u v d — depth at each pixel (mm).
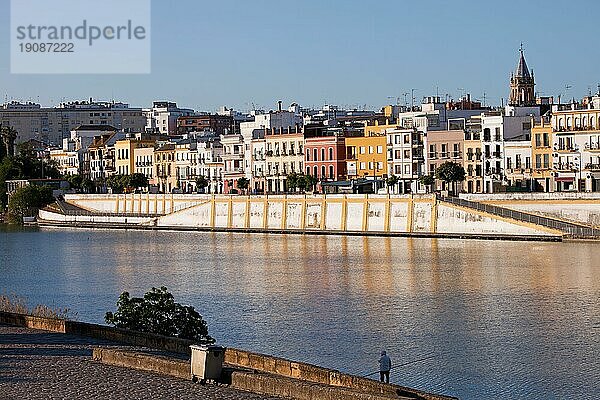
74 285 199125
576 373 115000
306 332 139375
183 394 80312
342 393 75062
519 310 153750
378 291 177375
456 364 119875
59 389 83375
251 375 81938
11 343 105875
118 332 107250
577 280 183000
